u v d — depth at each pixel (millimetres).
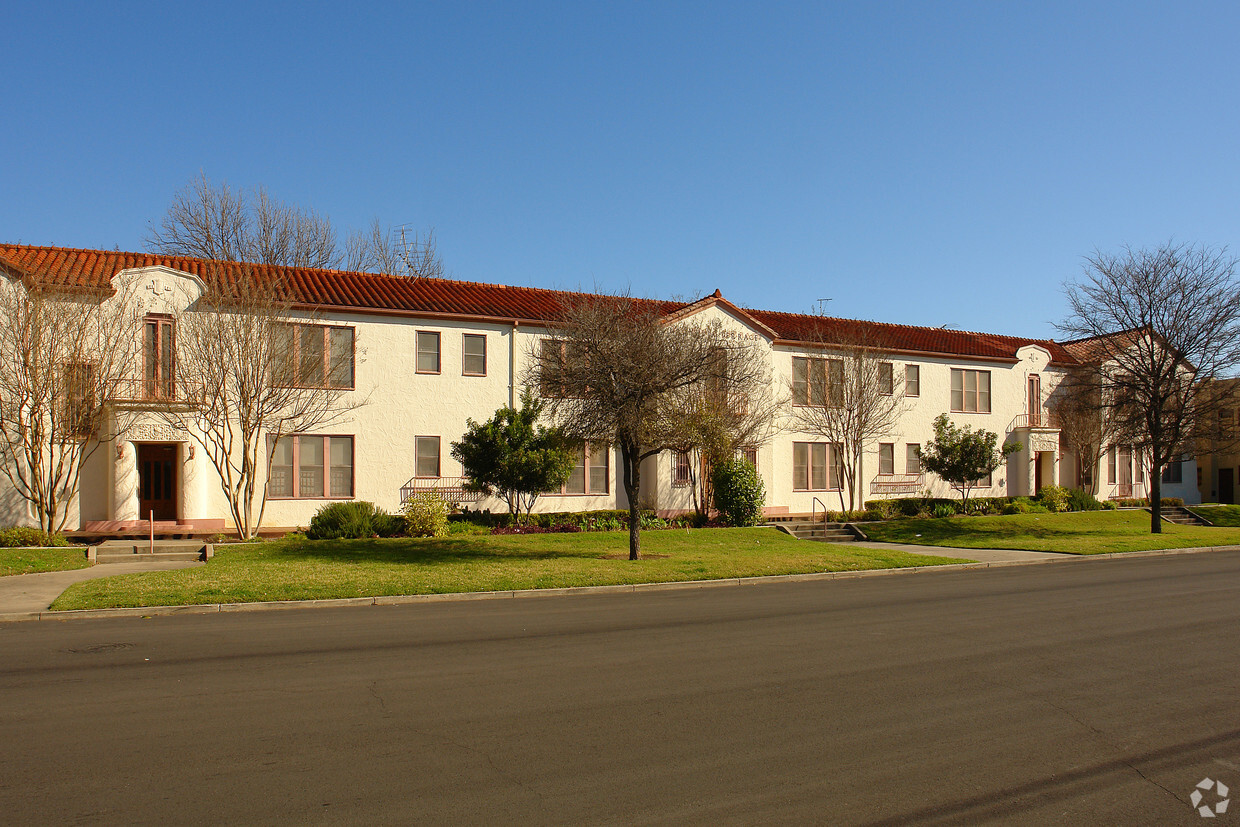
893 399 33594
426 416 25656
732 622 12539
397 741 6805
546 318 26578
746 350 26734
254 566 17625
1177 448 32125
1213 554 25375
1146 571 20312
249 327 21953
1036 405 38469
